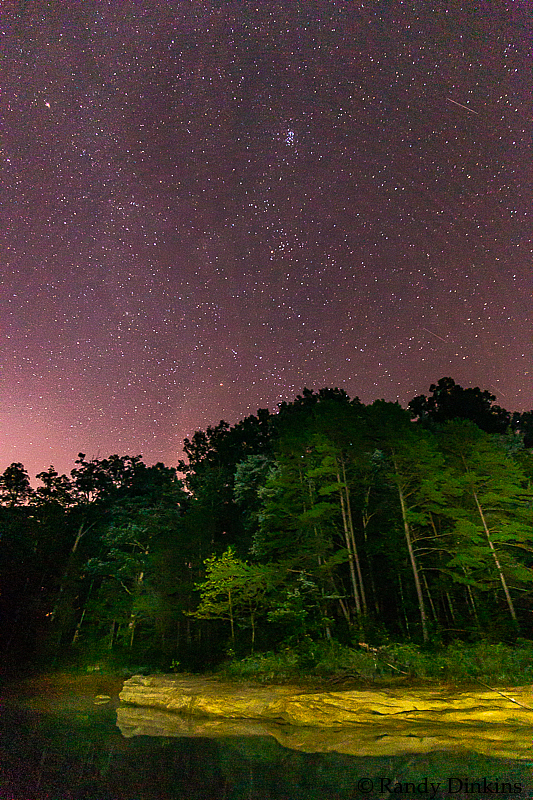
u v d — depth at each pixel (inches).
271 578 887.1
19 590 1481.3
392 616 1144.2
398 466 943.0
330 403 1010.1
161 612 1266.0
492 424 1774.1
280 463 1048.8
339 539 1070.4
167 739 477.4
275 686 621.9
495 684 524.7
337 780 331.0
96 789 318.7
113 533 1456.7
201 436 1854.1
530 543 1007.0
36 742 465.4
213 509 1444.4
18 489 1676.9
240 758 395.5
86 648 1406.3
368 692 515.2
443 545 975.0
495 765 349.1
